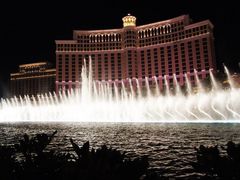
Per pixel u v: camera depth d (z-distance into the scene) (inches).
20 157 646.5
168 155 729.6
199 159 174.7
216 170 168.2
